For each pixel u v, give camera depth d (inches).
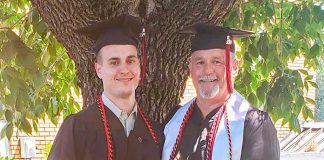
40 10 126.3
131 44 108.5
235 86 167.8
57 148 104.1
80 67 135.5
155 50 134.2
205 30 114.0
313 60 171.2
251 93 164.6
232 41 114.8
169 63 136.2
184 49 136.5
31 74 128.1
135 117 111.7
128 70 106.0
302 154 387.5
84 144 104.9
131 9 127.1
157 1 132.6
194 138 112.3
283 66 161.6
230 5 134.3
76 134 105.1
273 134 107.0
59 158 102.7
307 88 165.5
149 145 111.2
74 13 122.0
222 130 109.3
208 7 132.3
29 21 167.6
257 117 108.2
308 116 165.8
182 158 111.7
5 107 174.4
